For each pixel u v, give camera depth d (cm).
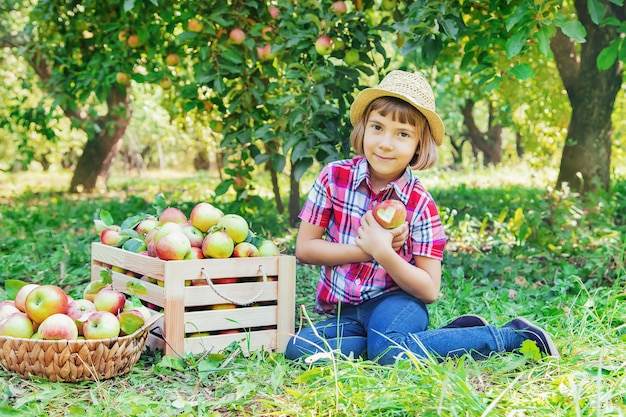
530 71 393
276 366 255
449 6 419
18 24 1054
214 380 249
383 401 206
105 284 276
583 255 477
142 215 321
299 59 496
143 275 288
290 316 289
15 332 243
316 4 456
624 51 413
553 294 384
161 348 271
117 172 3086
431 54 418
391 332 261
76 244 535
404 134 275
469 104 1827
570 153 714
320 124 479
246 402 221
